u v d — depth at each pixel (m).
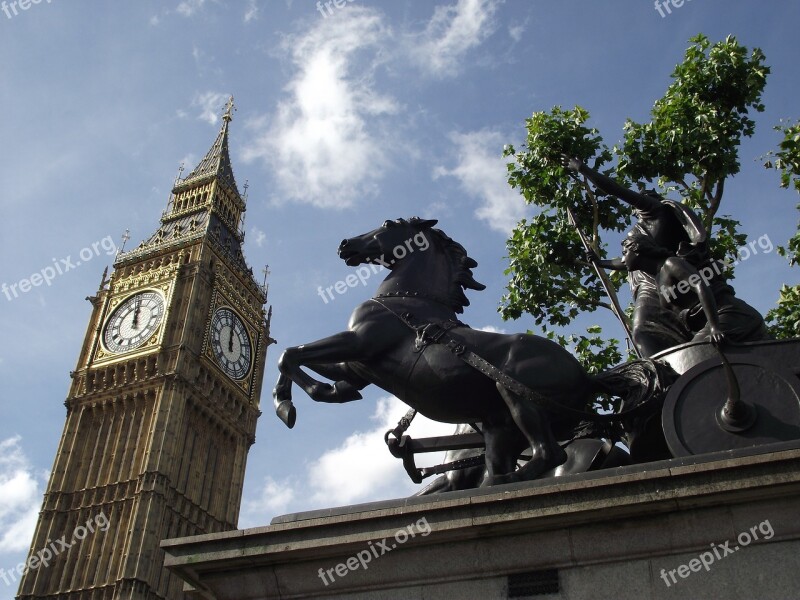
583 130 18.55
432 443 8.41
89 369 79.19
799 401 6.64
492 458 7.60
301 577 6.20
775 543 5.39
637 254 8.49
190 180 96.00
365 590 6.04
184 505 72.50
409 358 7.89
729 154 17.47
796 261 17.69
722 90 17.80
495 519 5.79
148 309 81.06
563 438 7.74
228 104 107.62
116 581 65.25
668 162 17.83
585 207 18.73
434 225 9.16
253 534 6.30
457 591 5.83
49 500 72.19
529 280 18.84
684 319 8.00
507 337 7.74
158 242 88.50
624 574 5.57
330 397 8.32
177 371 75.25
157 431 72.25
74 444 75.12
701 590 5.38
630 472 6.13
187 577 6.55
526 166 19.00
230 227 94.75
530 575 5.73
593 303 18.86
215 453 79.06
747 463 5.46
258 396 87.25
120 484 71.38
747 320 7.83
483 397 7.66
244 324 87.44
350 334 8.08
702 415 6.80
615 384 7.63
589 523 5.71
